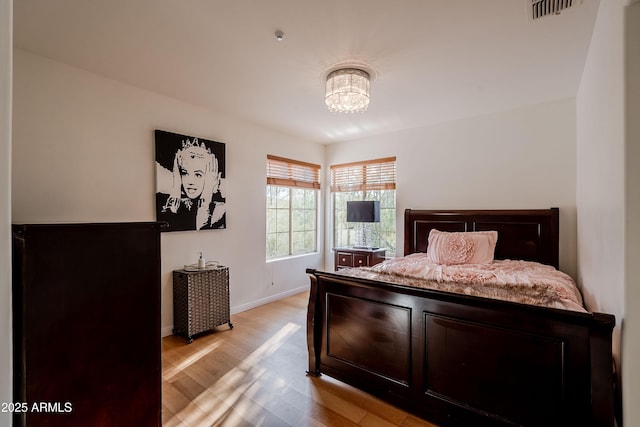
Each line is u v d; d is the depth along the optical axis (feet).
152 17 5.74
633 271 3.79
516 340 4.92
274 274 13.47
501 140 11.37
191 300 9.41
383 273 8.47
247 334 9.87
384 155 14.34
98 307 4.64
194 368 7.75
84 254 4.50
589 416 4.34
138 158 8.97
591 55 6.63
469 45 6.72
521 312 4.84
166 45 6.71
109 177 8.38
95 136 8.11
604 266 5.32
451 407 5.50
